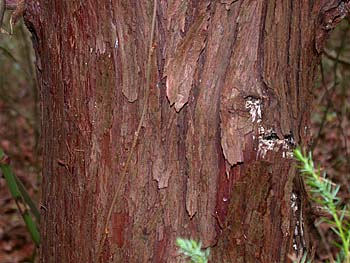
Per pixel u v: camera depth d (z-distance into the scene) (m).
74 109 0.74
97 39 0.71
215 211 0.71
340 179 1.78
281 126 0.72
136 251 0.72
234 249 0.72
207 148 0.70
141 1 0.69
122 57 0.70
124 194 0.72
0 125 2.62
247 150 0.71
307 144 0.78
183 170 0.71
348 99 2.14
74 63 0.74
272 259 0.73
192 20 0.69
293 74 0.74
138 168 0.71
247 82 0.70
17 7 0.81
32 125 2.33
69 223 0.77
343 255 0.50
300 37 0.74
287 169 0.72
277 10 0.71
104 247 0.74
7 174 1.08
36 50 0.84
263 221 0.72
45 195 0.83
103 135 0.72
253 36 0.70
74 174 0.75
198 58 0.69
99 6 0.71
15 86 2.90
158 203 0.71
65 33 0.74
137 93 0.70
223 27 0.69
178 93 0.70
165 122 0.70
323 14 0.76
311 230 0.79
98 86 0.72
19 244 2.16
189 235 0.71
